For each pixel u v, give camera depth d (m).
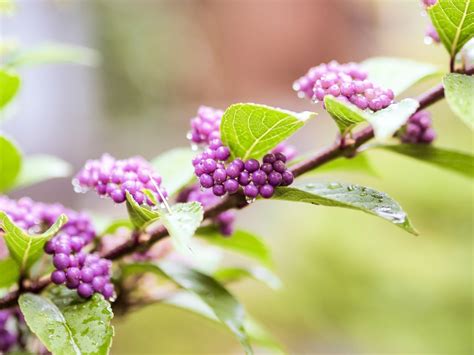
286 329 1.03
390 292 0.96
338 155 0.34
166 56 1.98
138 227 0.34
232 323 0.35
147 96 1.94
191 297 0.39
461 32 0.33
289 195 0.32
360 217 1.05
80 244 0.33
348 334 0.97
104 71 1.84
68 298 0.33
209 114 0.34
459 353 0.87
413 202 1.03
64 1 0.65
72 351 0.32
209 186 0.32
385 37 1.97
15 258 0.33
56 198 1.48
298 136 1.62
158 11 1.96
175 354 0.96
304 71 2.24
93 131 1.78
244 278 0.43
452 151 0.36
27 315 0.32
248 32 2.19
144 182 0.33
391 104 0.31
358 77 0.34
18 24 1.45
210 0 2.10
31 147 1.59
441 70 0.36
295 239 1.11
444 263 0.95
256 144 0.33
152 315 1.02
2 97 0.37
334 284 1.02
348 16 2.12
